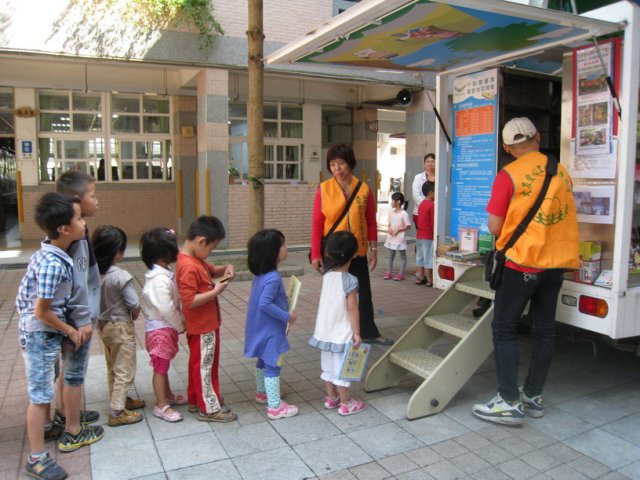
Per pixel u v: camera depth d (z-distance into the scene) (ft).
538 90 16.58
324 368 12.69
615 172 11.88
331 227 15.66
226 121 32.91
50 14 28.32
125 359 11.98
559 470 10.36
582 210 12.64
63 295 9.94
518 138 12.17
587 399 13.53
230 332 18.84
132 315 12.17
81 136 38.68
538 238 11.48
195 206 40.65
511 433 11.78
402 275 27.58
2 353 16.56
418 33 12.78
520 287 11.72
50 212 9.55
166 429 11.87
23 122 36.55
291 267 29.09
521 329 18.34
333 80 36.65
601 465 10.55
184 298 11.64
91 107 38.81
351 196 15.75
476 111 16.02
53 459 10.53
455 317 14.71
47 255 9.66
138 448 11.07
